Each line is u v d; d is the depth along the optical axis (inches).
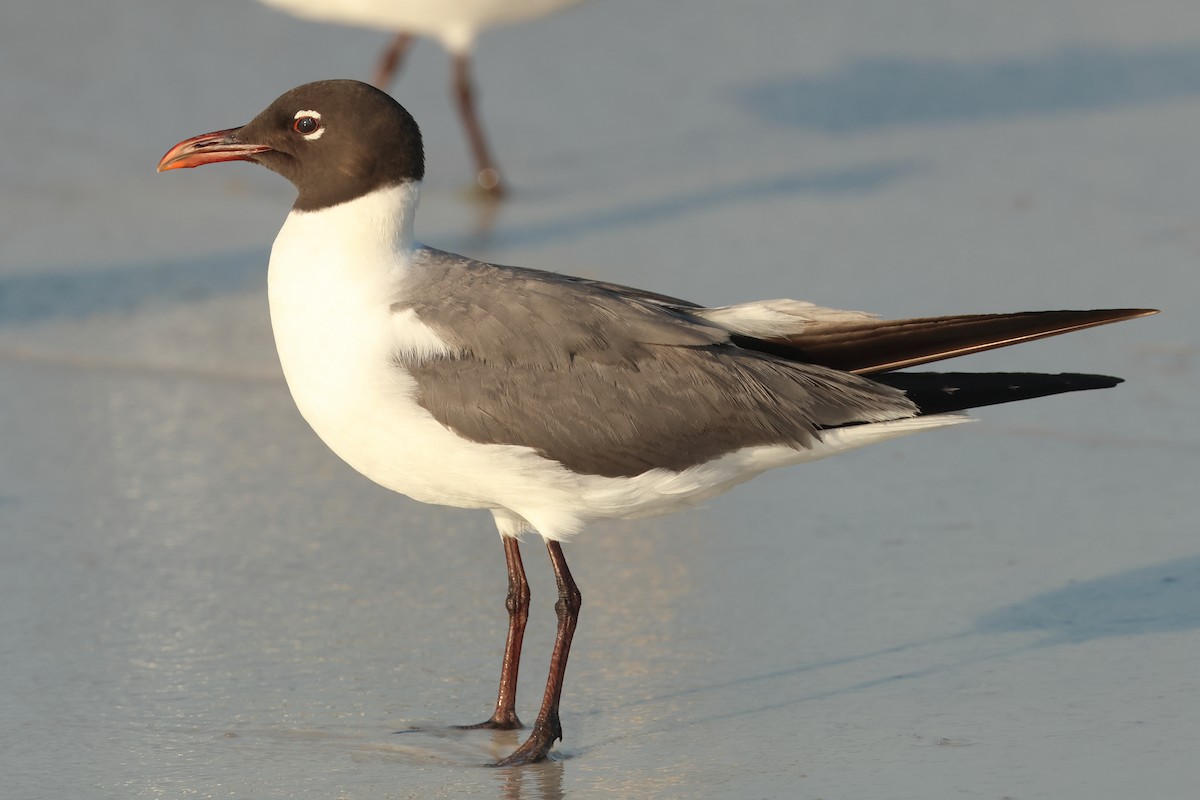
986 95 906.7
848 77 932.0
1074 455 523.5
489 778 338.6
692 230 733.3
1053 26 982.4
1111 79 915.4
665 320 372.8
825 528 476.1
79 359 608.7
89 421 556.4
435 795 330.6
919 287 646.5
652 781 335.0
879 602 424.8
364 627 415.2
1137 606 415.8
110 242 725.9
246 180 824.3
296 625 414.6
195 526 476.4
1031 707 362.3
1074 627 405.4
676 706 372.8
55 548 457.4
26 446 533.3
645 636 410.9
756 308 384.2
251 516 485.4
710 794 327.3
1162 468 509.4
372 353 360.8
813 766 338.3
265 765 342.3
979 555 452.8
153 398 577.3
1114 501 486.9
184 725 360.5
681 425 365.4
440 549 466.0
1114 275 652.7
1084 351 589.9
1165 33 967.6
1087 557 448.1
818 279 659.4
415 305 364.2
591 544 471.5
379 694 379.9
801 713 365.7
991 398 375.9
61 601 423.8
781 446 370.9
